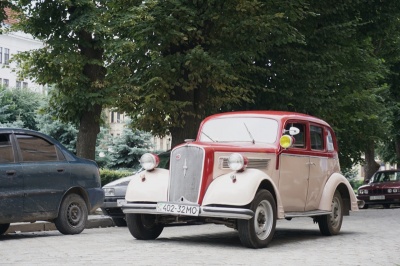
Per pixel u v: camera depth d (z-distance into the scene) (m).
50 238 12.91
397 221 19.48
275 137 12.68
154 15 20.95
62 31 20.17
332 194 14.03
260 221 11.52
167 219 12.15
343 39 26.84
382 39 30.55
